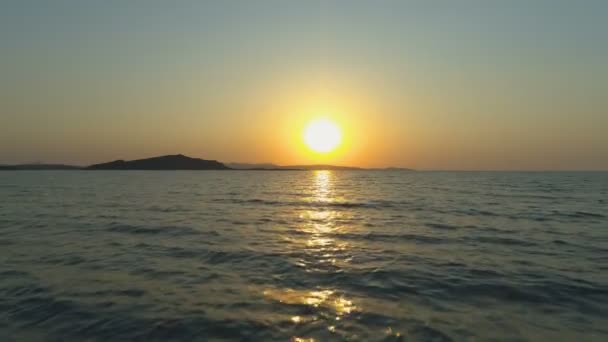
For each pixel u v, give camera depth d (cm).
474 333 858
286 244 1858
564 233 2145
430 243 1881
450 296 1105
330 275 1323
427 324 909
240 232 2200
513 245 1825
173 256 1598
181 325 900
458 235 2097
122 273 1337
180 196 5062
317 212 3234
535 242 1895
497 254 1636
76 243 1855
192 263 1485
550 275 1307
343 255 1627
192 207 3612
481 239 1980
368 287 1190
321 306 1027
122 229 2267
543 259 1542
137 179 12150
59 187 7100
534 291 1144
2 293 1116
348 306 1027
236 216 2939
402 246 1812
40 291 1136
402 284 1220
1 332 862
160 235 2084
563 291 1143
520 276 1299
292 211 3312
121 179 12031
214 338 837
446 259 1548
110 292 1135
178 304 1039
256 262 1505
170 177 14650
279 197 5003
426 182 10406
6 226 2370
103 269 1387
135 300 1069
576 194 5350
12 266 1420
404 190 6575
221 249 1734
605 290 1149
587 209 3372
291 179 13850
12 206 3584
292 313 977
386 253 1664
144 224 2469
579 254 1630
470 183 9569
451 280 1257
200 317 947
